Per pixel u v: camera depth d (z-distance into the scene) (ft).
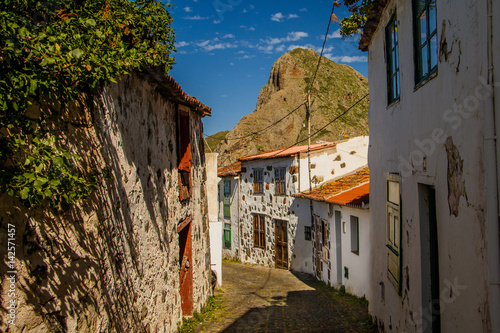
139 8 15.78
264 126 210.59
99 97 13.73
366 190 39.83
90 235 12.67
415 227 15.84
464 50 10.75
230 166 86.63
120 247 15.14
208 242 35.45
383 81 21.86
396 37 19.43
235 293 40.73
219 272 43.78
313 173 56.44
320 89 246.27
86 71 10.14
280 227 62.18
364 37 25.08
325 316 29.30
